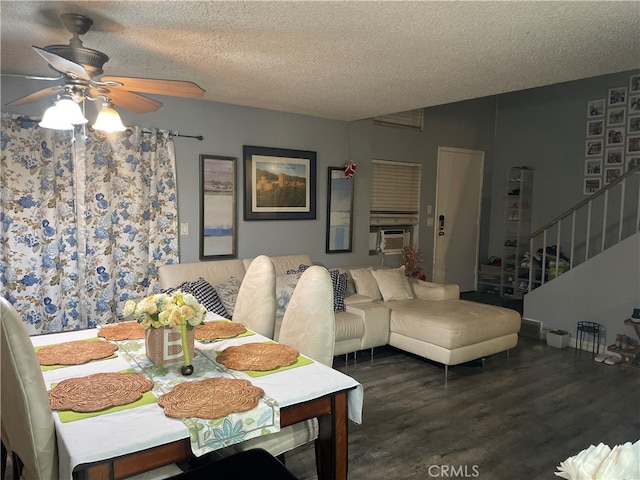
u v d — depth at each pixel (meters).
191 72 3.11
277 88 3.56
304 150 4.73
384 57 2.74
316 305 2.20
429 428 2.80
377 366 3.90
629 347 4.05
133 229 3.78
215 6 2.03
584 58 2.74
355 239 5.26
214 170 4.17
